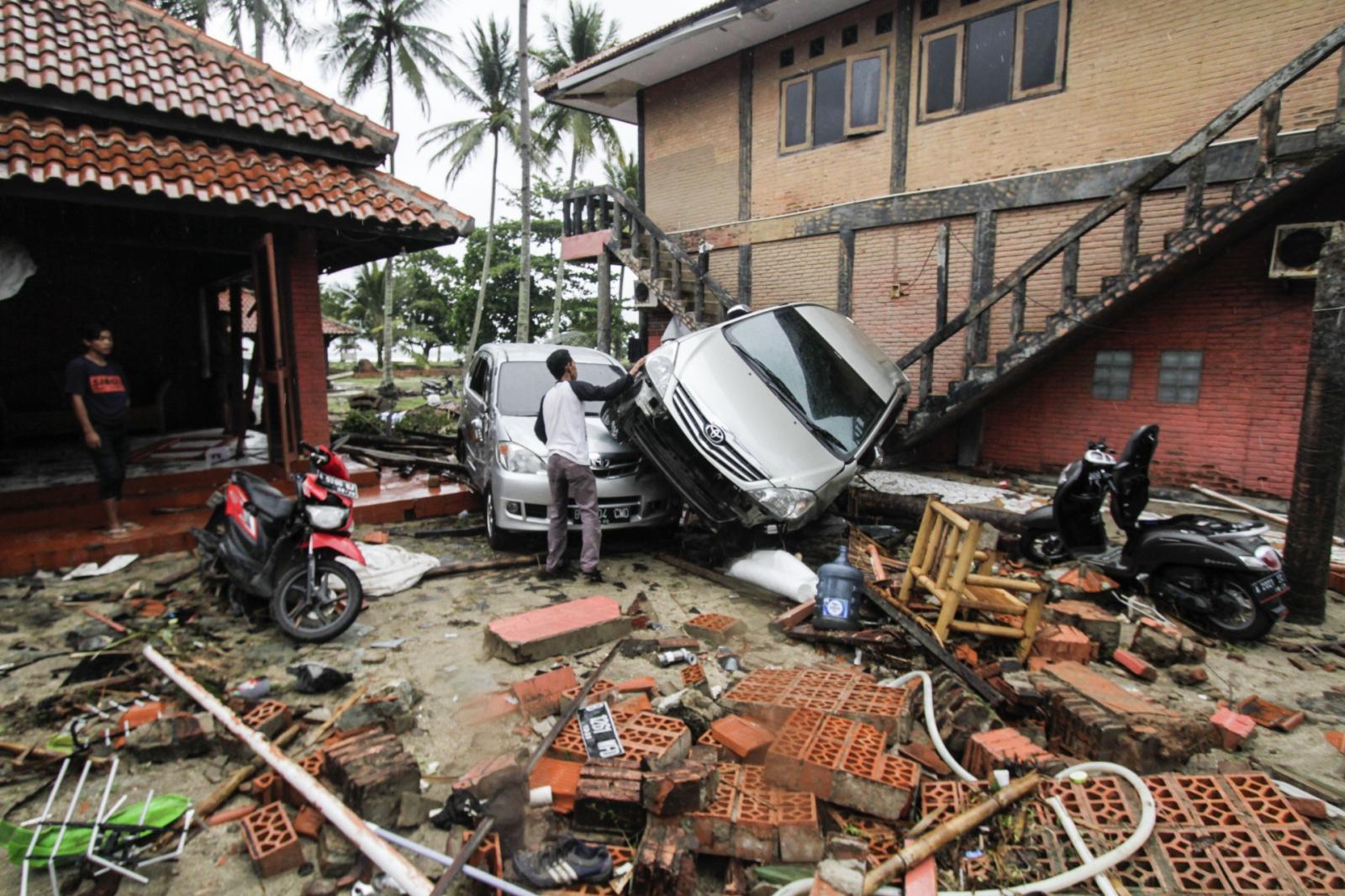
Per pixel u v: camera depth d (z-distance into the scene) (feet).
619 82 49.49
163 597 17.72
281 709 12.11
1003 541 22.71
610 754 10.68
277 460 25.86
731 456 19.40
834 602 16.19
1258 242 28.78
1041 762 10.50
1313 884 8.13
